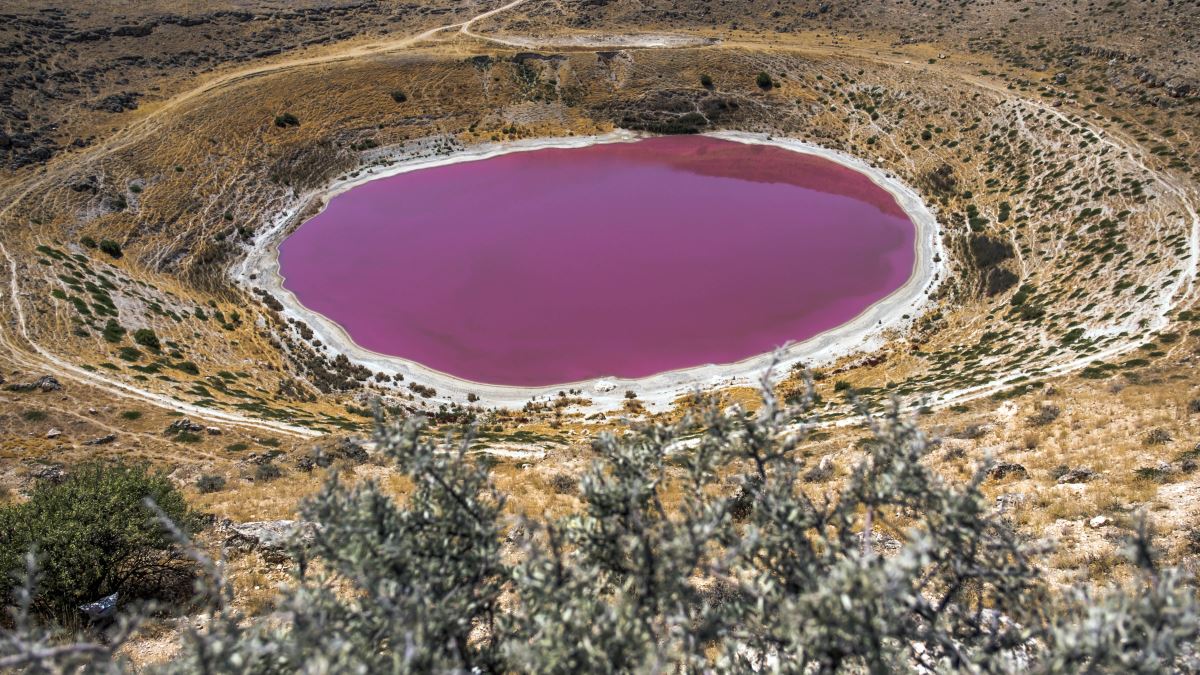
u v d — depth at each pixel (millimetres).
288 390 58250
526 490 27281
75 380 46406
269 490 27172
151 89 114000
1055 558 16594
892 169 96250
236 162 98875
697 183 100938
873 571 6203
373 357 68438
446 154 112688
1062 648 6234
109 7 134250
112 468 19875
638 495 7973
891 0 136875
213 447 37250
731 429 8531
